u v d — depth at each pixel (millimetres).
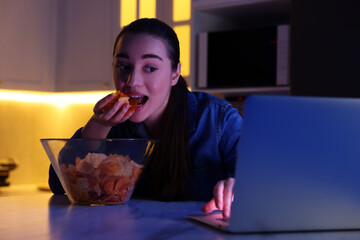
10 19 3219
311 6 1454
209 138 1292
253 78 2367
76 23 3350
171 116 1231
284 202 614
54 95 3666
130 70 1146
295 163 605
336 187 622
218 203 755
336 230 644
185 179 1214
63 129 3725
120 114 1097
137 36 1132
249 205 608
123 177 938
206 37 2469
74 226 683
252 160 597
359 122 609
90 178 918
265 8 2428
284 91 2379
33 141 3629
